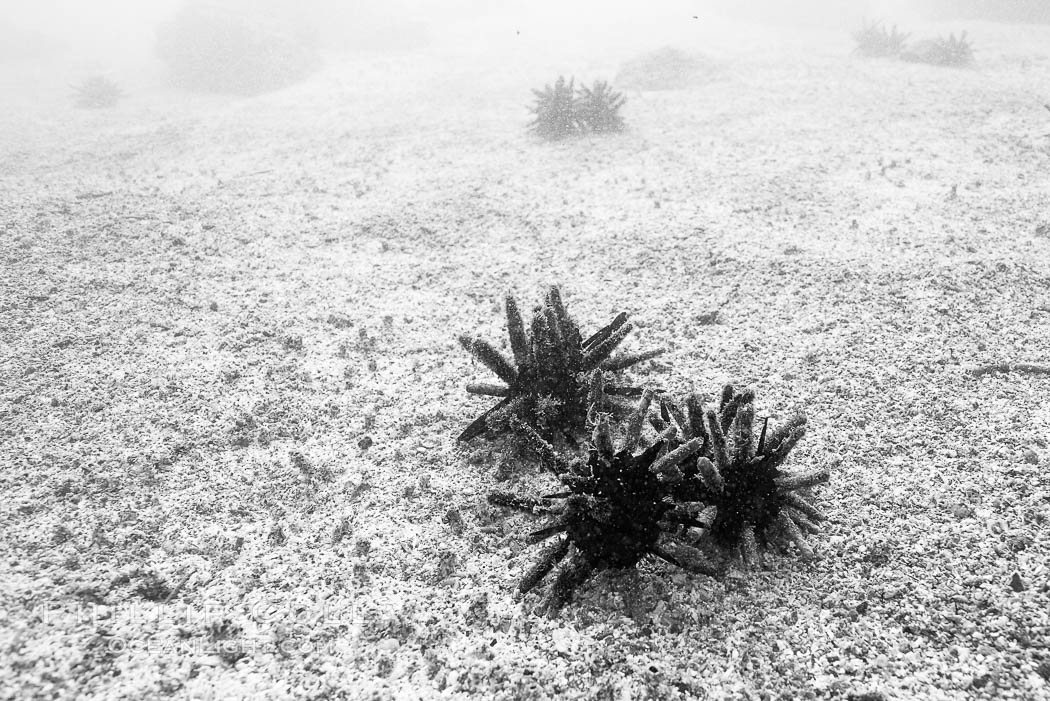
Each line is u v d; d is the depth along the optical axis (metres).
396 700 0.33
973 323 0.61
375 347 0.65
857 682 0.33
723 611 0.37
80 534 0.42
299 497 0.46
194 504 0.45
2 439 0.51
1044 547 0.39
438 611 0.38
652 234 0.89
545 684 0.34
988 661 0.33
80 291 0.75
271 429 0.53
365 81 2.48
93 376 0.59
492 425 0.46
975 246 0.76
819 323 0.64
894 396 0.53
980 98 1.48
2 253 0.86
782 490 0.37
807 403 0.53
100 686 0.33
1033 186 0.94
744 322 0.65
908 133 1.27
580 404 0.47
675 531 0.37
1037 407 0.50
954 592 0.37
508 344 0.64
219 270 0.83
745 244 0.84
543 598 0.38
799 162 1.15
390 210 1.06
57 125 1.92
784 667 0.34
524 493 0.45
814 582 0.38
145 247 0.90
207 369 0.61
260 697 0.33
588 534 0.35
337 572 0.40
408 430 0.53
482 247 0.90
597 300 0.72
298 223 1.01
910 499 0.43
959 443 0.47
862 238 0.82
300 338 0.66
